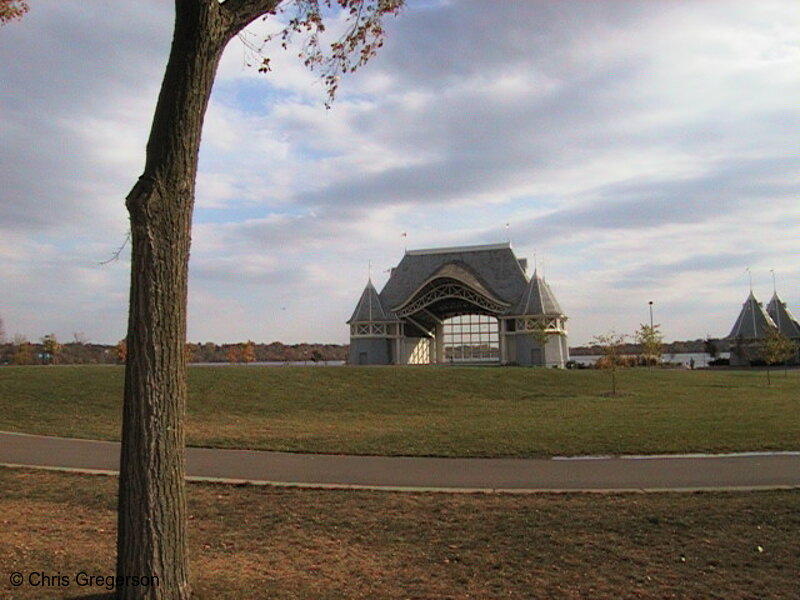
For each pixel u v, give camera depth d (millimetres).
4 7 9305
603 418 20266
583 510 9062
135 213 5375
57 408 22422
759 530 7984
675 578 6520
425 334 79188
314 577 6648
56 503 9906
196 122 5621
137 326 5340
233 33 5918
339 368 35562
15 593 6047
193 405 24328
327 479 11516
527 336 65438
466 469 12352
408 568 6941
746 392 31422
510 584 6426
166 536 5352
